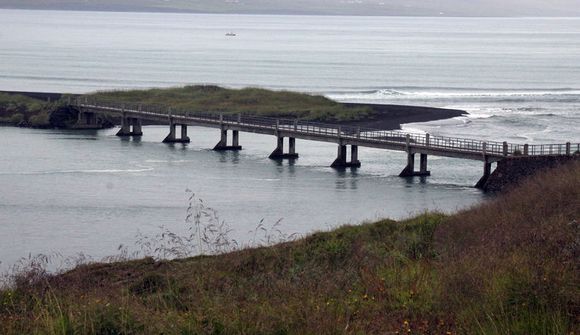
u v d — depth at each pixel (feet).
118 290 103.86
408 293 90.38
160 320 80.89
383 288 93.30
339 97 578.25
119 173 293.64
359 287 96.37
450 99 582.35
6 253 181.57
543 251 102.83
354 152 317.83
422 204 244.01
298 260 127.65
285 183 279.69
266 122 407.23
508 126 432.25
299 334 77.46
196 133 419.54
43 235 200.13
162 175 291.17
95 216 222.48
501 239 120.16
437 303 86.17
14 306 92.84
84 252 181.57
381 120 443.32
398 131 400.26
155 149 357.61
